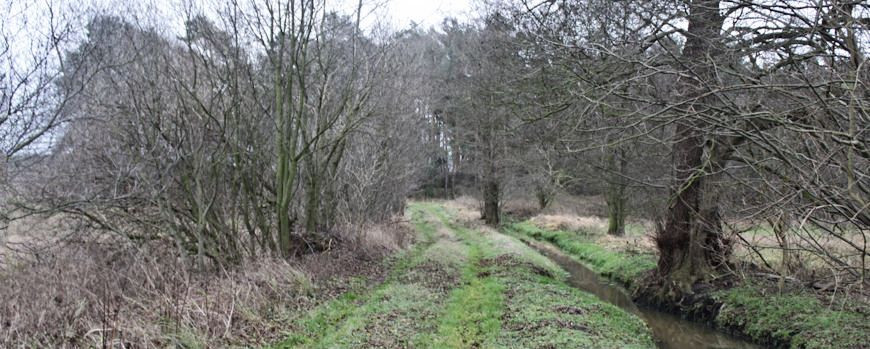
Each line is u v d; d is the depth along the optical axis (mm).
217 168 11789
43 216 9859
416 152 27609
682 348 10039
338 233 17328
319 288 11594
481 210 33531
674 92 6504
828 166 5527
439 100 30859
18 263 9562
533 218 31703
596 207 32719
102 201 9656
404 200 30109
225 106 12039
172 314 8086
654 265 15016
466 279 14727
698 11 6801
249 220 13648
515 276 14930
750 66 6691
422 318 10156
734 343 10305
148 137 10469
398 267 15898
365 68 15508
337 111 14641
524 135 16031
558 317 10508
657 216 14016
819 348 8805
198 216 11383
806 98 5340
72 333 7000
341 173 19344
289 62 13539
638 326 11008
